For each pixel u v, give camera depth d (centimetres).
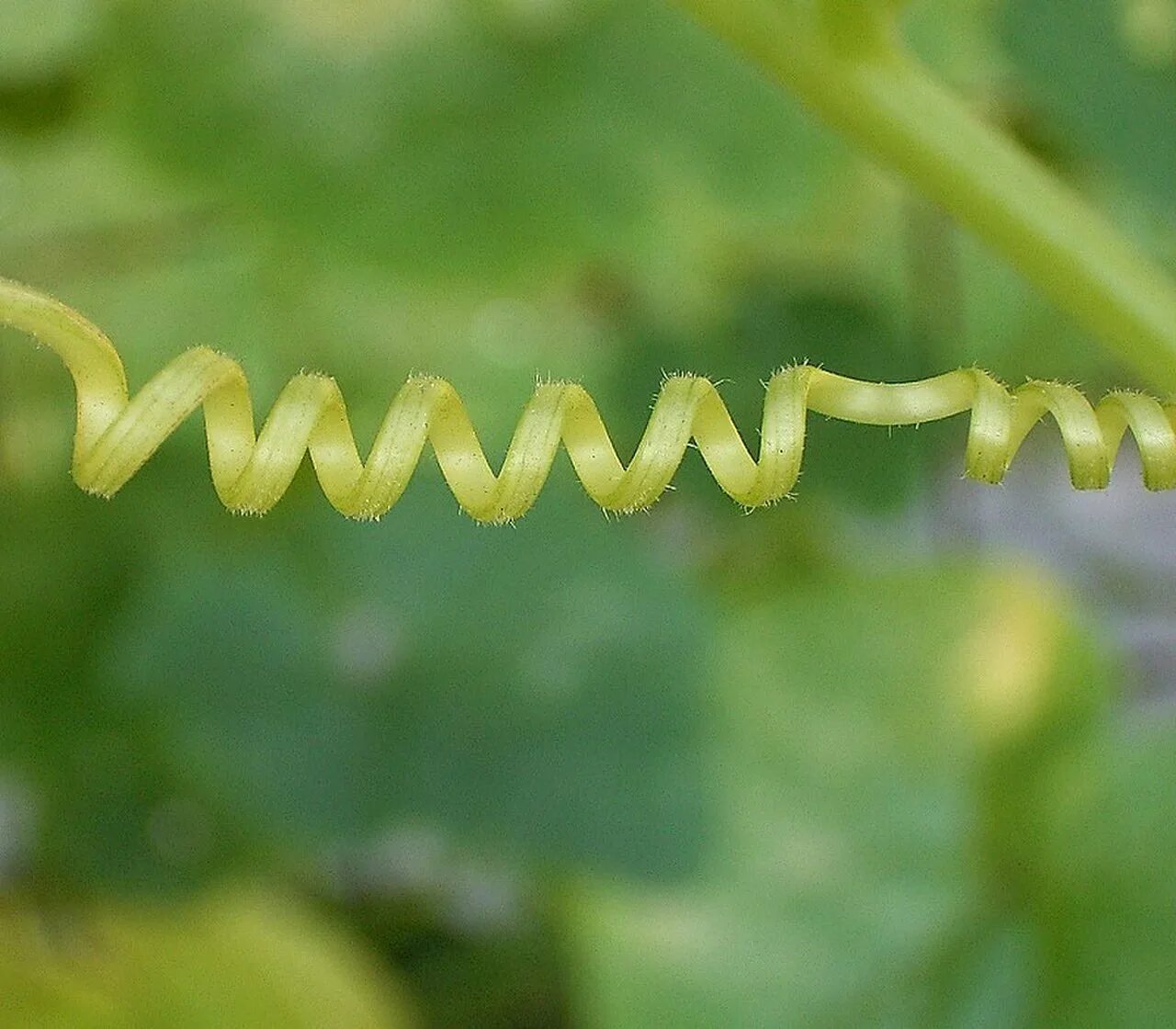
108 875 44
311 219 45
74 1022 43
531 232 45
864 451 46
